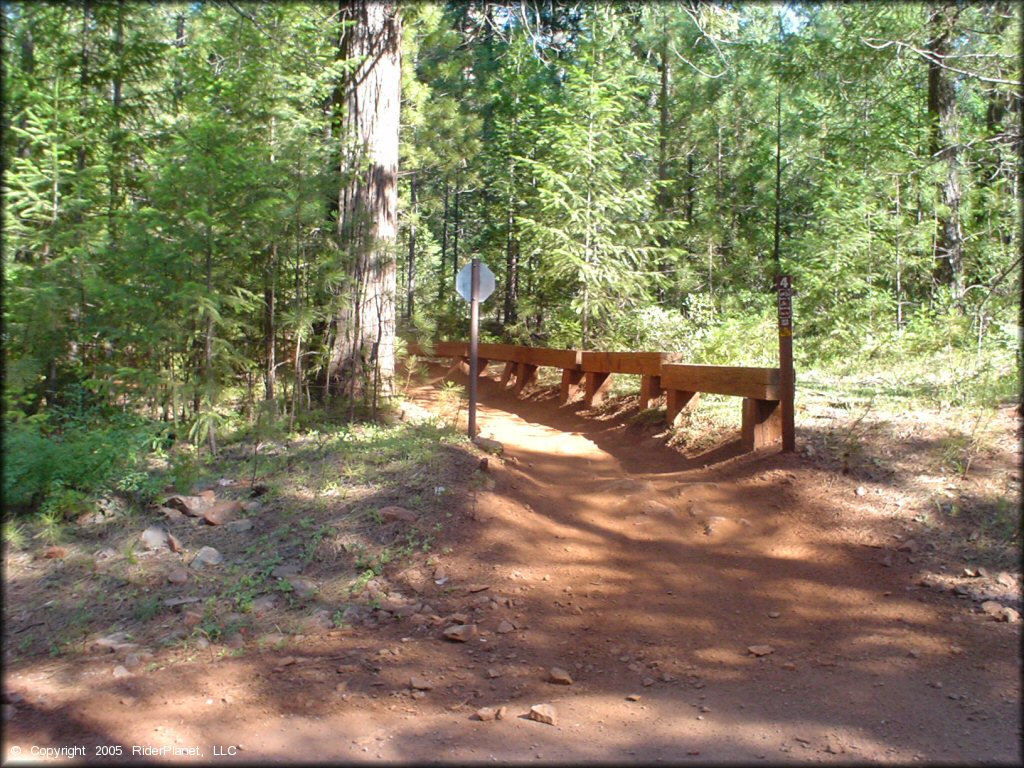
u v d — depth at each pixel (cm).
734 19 1625
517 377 1544
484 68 2184
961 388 831
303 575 562
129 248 746
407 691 420
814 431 779
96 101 888
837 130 1719
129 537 602
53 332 758
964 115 1579
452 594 540
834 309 1450
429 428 857
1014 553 535
